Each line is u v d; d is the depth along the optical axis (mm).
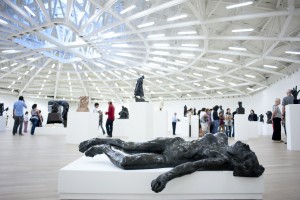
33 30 20156
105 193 2990
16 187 3502
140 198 3016
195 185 3037
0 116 21953
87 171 2984
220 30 21531
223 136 3611
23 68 37594
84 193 2996
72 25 18859
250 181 3129
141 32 19625
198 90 40875
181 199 3062
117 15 16766
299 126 9328
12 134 16562
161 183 2643
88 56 30266
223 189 3076
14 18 18234
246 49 22297
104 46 24453
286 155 7691
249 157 3080
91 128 10992
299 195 3346
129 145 3598
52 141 11820
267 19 18594
